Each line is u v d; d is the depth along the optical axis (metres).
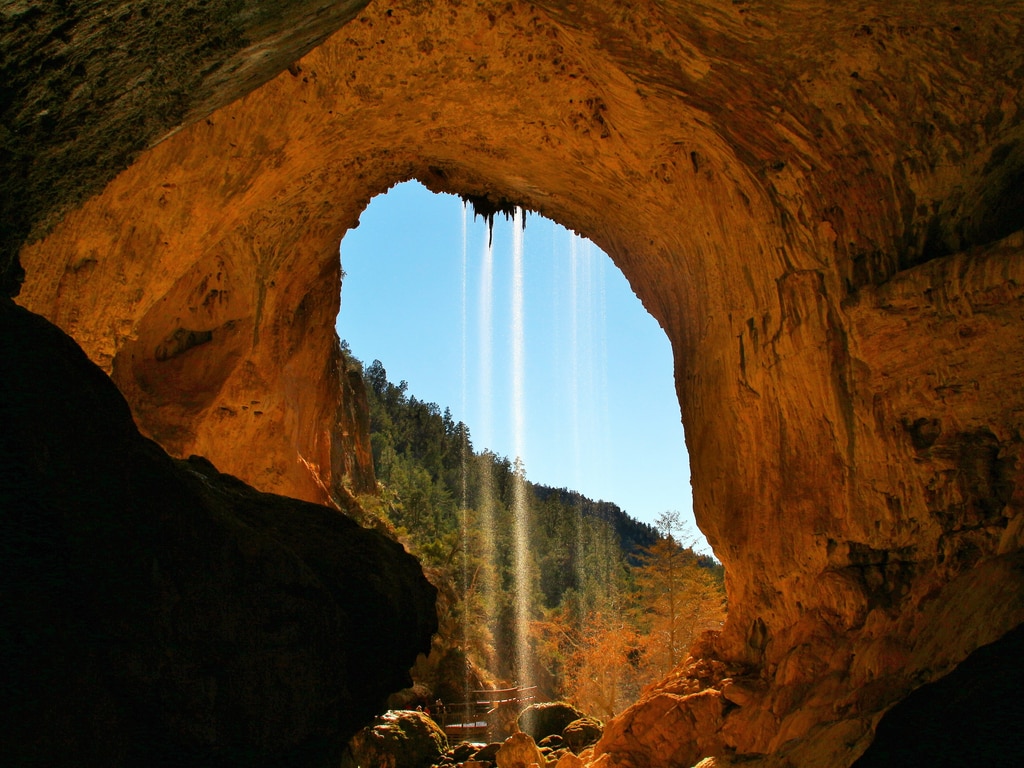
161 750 3.07
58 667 2.71
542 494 111.38
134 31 3.90
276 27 4.53
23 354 2.94
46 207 4.74
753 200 9.84
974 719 2.87
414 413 91.50
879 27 7.32
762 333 10.23
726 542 11.23
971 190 7.70
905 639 7.90
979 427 7.69
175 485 3.39
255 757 3.41
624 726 11.57
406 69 10.50
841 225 8.80
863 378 8.73
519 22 9.75
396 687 4.71
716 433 11.41
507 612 40.25
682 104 9.36
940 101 7.50
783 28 7.61
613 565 61.03
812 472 9.64
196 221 10.70
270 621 3.64
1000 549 7.29
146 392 13.88
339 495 26.02
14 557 2.69
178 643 3.19
